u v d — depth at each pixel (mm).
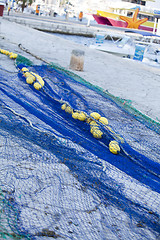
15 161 4086
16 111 5902
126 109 8000
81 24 40188
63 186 3854
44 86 7766
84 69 12469
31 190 3570
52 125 5754
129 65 15945
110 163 4848
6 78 7812
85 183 4074
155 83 12641
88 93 8492
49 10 47281
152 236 3406
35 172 3965
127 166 4902
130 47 29297
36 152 4492
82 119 6289
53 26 32562
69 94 7629
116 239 3170
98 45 29312
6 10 38062
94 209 3592
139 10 42344
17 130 5094
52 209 3352
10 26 20078
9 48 12289
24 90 7312
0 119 5316
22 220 3027
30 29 21031
